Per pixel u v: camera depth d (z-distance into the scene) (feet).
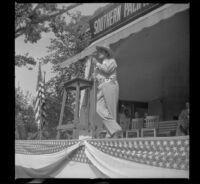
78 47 23.13
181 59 20.53
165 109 21.18
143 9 18.80
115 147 19.20
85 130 22.31
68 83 23.02
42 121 24.32
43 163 23.56
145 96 22.45
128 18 19.67
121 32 20.07
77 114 21.91
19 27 24.25
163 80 21.57
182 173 16.62
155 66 22.00
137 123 21.04
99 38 21.67
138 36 22.06
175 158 16.83
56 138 23.77
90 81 22.35
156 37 21.52
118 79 23.09
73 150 21.62
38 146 24.16
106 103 20.48
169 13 17.56
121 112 22.54
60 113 23.54
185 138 16.58
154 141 17.56
